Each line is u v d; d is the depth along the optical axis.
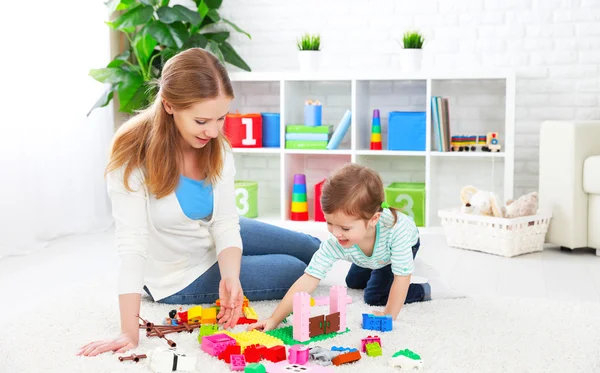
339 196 1.81
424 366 1.61
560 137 3.09
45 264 2.91
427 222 3.62
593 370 1.61
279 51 4.13
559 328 1.91
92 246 3.29
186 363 1.57
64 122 3.54
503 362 1.65
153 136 1.86
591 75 3.77
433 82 3.69
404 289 1.98
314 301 2.12
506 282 2.55
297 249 2.37
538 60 3.83
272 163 4.25
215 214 2.04
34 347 1.76
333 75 3.72
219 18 4.00
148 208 1.94
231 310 1.85
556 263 2.89
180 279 2.11
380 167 4.11
